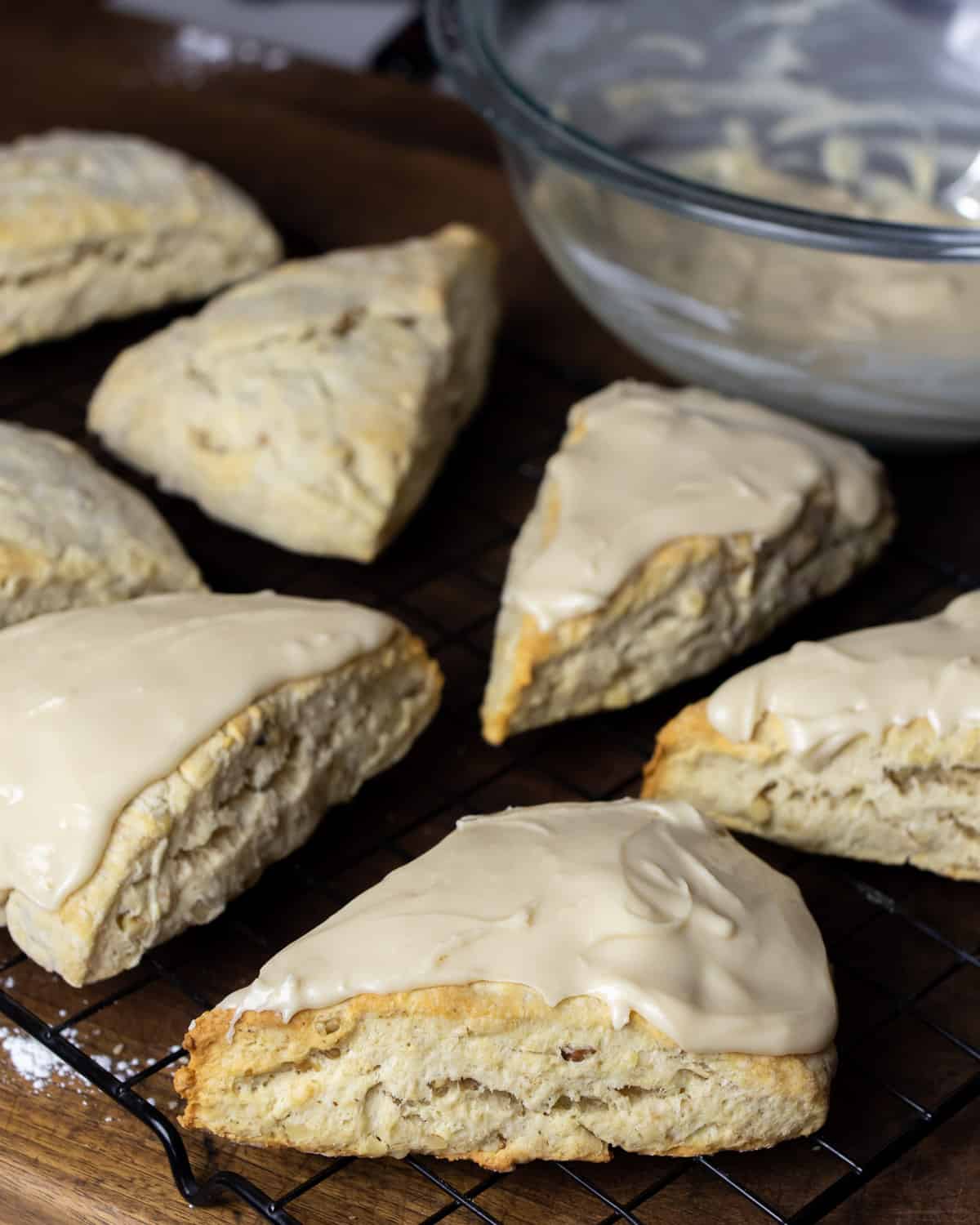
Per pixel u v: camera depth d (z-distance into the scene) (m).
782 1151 0.44
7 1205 0.44
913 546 0.56
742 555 0.51
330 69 0.73
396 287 0.57
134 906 0.45
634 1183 0.44
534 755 0.51
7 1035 0.45
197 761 0.46
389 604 0.54
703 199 0.51
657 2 0.63
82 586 0.51
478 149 0.70
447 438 0.57
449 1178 0.44
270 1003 0.43
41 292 0.59
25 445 0.53
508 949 0.43
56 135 0.63
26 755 0.46
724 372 0.55
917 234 0.50
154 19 0.74
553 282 0.64
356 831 0.49
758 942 0.44
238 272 0.61
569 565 0.50
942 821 0.48
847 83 0.63
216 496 0.55
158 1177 0.43
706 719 0.49
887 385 0.53
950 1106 0.44
